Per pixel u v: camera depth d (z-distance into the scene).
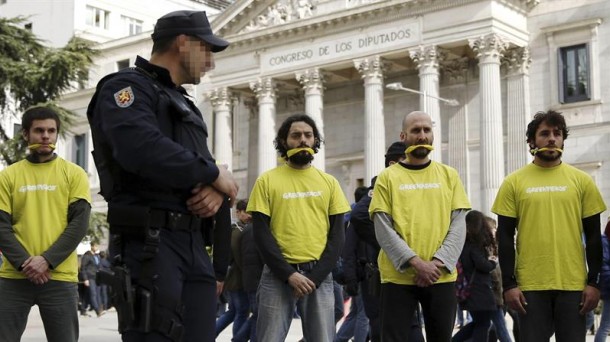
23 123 8.91
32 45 39.25
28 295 8.66
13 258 8.46
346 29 45.59
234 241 15.33
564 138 8.95
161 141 4.93
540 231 8.71
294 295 9.41
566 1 42.44
